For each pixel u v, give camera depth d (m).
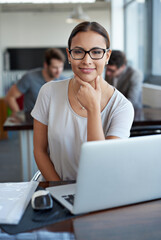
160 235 0.95
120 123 1.44
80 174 1.01
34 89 3.73
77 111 1.47
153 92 4.62
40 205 1.10
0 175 3.92
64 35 6.94
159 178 1.16
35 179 1.56
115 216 1.06
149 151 1.10
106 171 1.04
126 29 6.50
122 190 1.09
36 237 0.95
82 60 1.34
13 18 6.84
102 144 1.00
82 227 1.00
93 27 1.33
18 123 2.92
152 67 5.57
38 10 6.82
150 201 1.18
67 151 1.51
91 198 1.05
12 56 6.95
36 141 1.60
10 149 5.38
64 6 6.78
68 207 1.11
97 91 1.35
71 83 1.52
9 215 1.04
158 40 5.33
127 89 3.66
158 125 2.87
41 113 1.56
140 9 5.94
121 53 3.48
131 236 0.95
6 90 6.95
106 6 6.48
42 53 6.98
